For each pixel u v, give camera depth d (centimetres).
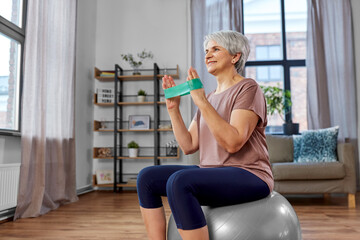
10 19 288
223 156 107
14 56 291
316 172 304
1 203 235
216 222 98
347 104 426
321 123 423
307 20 445
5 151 256
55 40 318
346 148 308
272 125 466
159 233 108
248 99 103
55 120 307
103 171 438
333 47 438
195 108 444
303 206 306
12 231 208
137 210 286
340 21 441
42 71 280
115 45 480
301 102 471
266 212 99
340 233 199
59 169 306
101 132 462
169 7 481
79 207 302
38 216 258
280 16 488
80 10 424
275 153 363
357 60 443
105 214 267
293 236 101
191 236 88
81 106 421
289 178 309
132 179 429
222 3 458
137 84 469
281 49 483
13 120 288
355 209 288
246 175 100
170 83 122
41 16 287
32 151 268
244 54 116
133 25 482
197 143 128
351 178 302
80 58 423
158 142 447
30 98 263
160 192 109
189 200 89
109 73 447
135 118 452
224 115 108
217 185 94
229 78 117
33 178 265
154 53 475
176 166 115
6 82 279
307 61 439
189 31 471
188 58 468
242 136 97
